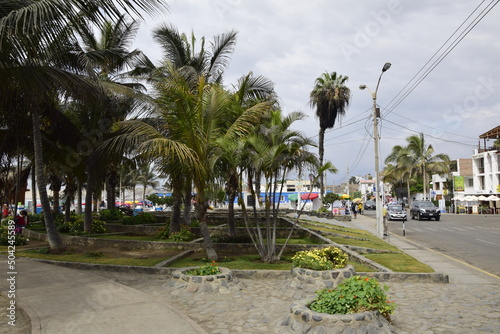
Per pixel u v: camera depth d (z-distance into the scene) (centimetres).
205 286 813
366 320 526
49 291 780
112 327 568
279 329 573
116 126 1788
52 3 596
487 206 5128
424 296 804
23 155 1923
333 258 896
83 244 1581
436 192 6831
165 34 1762
